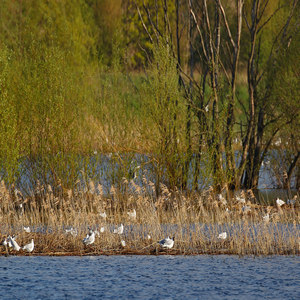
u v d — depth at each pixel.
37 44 21.67
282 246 15.16
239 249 14.66
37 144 20.50
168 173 20.45
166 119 20.56
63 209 19.02
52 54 21.52
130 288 11.83
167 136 20.59
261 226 16.25
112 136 21.23
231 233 16.11
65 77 21.17
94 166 20.78
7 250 14.72
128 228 16.83
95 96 23.02
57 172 20.11
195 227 15.77
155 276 12.69
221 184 20.58
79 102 21.50
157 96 20.59
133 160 21.23
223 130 22.08
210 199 19.23
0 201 18.38
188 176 20.52
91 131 21.39
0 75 19.91
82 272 12.99
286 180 23.81
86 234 15.85
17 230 16.27
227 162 21.66
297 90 22.45
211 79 22.19
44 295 11.40
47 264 13.66
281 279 12.45
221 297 11.31
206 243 15.53
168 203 19.50
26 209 19.09
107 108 21.80
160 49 20.97
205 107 21.38
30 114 20.41
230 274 12.82
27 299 11.16
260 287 11.92
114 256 14.45
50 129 20.28
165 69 20.84
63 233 15.97
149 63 21.41
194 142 20.97
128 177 20.66
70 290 11.70
